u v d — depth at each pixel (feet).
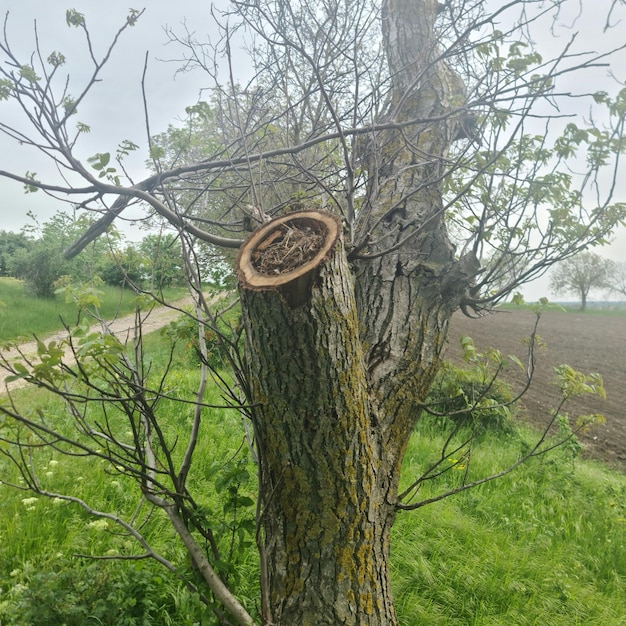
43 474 14.62
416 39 11.42
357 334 6.84
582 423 10.44
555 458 23.80
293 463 6.90
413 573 12.85
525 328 101.86
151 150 7.25
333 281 6.29
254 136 11.37
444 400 8.88
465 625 11.80
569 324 115.96
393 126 8.75
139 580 10.11
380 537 7.49
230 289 10.76
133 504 13.62
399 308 8.89
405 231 9.66
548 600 13.07
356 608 6.97
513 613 12.22
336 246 6.40
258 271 6.42
